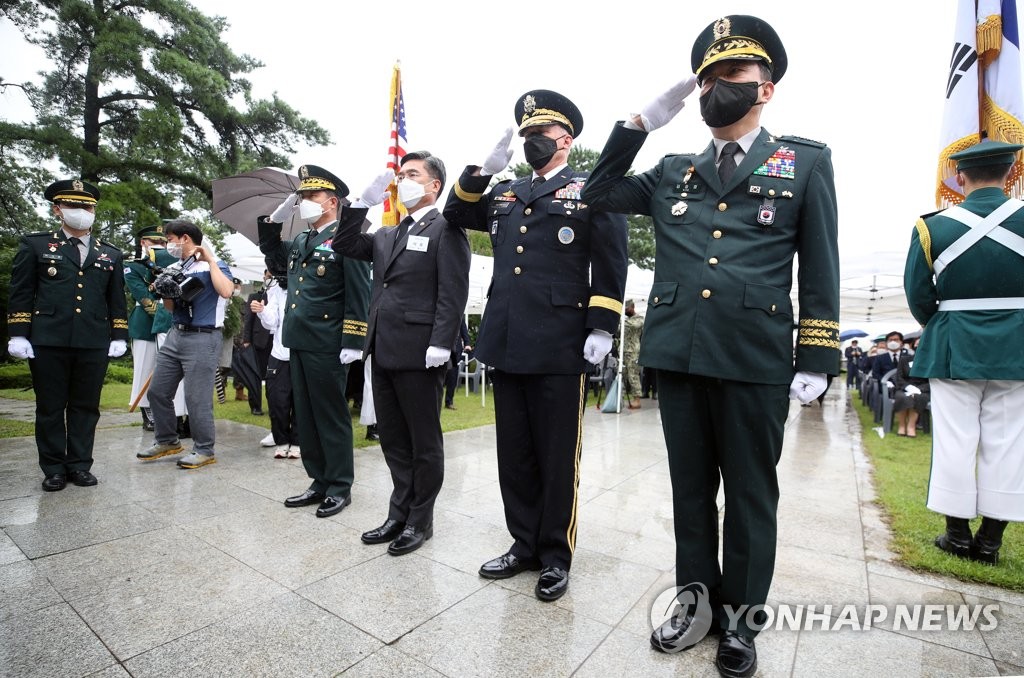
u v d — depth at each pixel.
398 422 3.03
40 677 1.77
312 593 2.36
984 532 2.84
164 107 13.27
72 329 3.68
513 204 2.64
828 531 3.25
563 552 2.51
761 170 1.96
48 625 2.07
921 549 2.93
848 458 5.46
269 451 5.01
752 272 1.90
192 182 14.52
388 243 3.10
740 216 1.95
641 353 2.09
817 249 1.90
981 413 2.85
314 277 3.46
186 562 2.63
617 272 2.45
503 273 2.59
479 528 3.19
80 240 3.87
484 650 1.97
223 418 6.86
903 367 7.12
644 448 5.62
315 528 3.11
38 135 12.44
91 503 3.43
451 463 4.76
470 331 15.11
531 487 2.64
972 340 2.78
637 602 2.34
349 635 2.05
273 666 1.85
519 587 2.46
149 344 5.65
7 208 13.08
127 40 12.45
